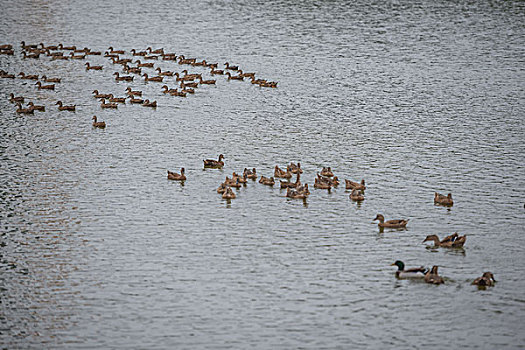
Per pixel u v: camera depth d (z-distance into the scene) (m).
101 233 72.31
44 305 59.50
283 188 83.81
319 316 58.12
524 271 65.00
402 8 193.62
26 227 73.38
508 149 96.88
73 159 92.19
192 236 71.81
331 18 182.25
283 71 137.25
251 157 93.50
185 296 60.97
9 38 160.38
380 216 74.00
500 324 57.00
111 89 124.81
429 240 70.31
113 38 161.50
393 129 105.12
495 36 163.75
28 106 112.94
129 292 61.50
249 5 198.25
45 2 199.75
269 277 64.06
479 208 78.50
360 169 89.69
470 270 65.25
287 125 106.69
